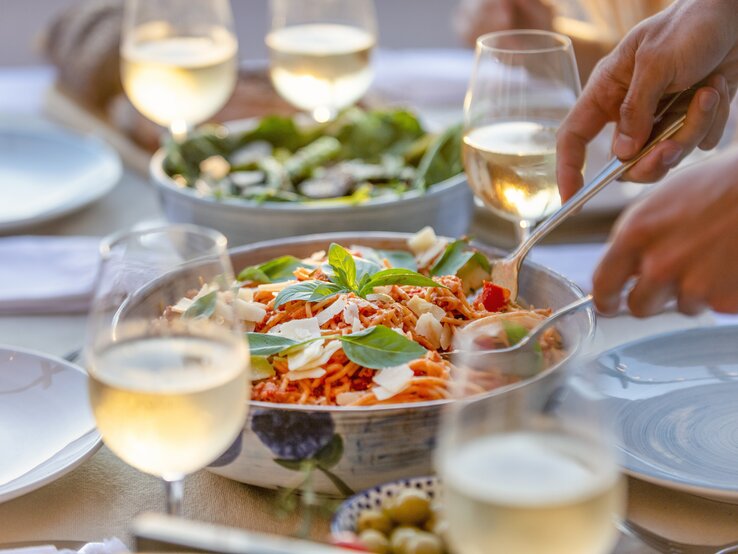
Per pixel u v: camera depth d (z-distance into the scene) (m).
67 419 1.06
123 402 0.74
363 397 0.92
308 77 1.84
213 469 0.93
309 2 1.89
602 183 1.13
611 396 1.06
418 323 1.03
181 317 0.77
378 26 4.46
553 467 0.63
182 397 0.74
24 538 0.91
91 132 2.29
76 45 2.54
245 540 0.63
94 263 1.59
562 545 0.60
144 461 0.77
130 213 1.88
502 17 2.24
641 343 1.15
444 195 1.50
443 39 4.46
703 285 1.04
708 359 1.12
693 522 0.91
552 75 1.26
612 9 2.20
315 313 1.05
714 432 1.00
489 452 0.65
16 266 1.59
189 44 1.84
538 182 1.22
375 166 1.76
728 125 2.06
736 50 1.14
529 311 1.04
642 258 1.08
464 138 1.27
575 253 1.61
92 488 0.99
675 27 1.09
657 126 1.13
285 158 1.80
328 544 0.73
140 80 1.79
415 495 0.77
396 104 2.30
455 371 0.96
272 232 1.46
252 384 0.98
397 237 1.26
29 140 2.09
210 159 1.77
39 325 1.44
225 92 1.87
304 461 0.88
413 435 0.86
